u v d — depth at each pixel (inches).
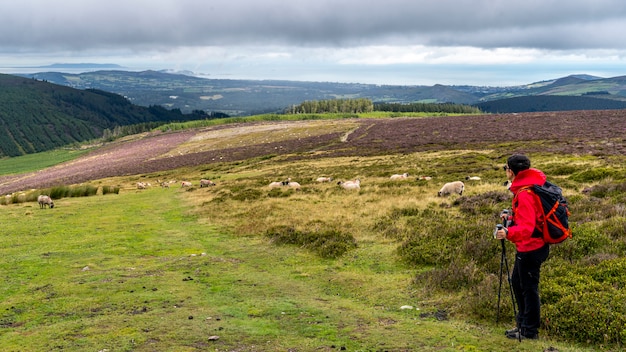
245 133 4825.3
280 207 885.8
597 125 2495.1
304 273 458.3
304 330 285.3
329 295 379.9
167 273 471.5
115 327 302.5
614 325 247.4
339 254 518.6
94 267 510.6
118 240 679.7
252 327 293.6
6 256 578.2
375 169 1654.8
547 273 340.8
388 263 467.2
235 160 2837.1
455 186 887.1
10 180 3841.0
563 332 258.2
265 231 681.0
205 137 4889.3
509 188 257.6
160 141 5147.6
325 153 2566.4
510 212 268.4
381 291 377.4
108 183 2282.2
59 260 550.9
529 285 250.2
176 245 640.4
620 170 889.5
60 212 1026.7
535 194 243.0
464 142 2384.4
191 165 2851.9
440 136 2797.7
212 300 367.2
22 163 6205.7
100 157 4589.1
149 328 297.6
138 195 1439.5
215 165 2640.3
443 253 445.7
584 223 476.1
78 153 6663.4
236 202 1027.9
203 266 500.1
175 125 7421.3
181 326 299.3
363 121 5039.4
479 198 733.9
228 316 320.5
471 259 409.4
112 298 381.1
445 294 349.1
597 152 1454.2
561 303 279.1
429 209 711.1
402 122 4153.5
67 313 346.0
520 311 261.0
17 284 442.3
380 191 1013.8
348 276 433.7
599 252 379.6
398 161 1833.2
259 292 391.5
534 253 244.5
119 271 485.1
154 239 688.4
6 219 936.3
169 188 1683.1
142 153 4170.8
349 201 901.8
